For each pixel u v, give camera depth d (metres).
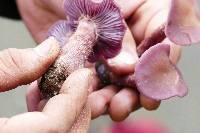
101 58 0.45
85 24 0.42
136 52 0.45
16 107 0.84
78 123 0.38
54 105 0.35
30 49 0.38
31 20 0.62
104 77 0.47
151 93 0.38
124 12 0.50
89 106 0.38
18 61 0.37
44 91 0.40
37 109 0.42
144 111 0.78
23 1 0.61
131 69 0.44
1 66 0.37
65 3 0.43
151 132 0.67
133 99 0.46
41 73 0.38
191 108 0.84
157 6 0.50
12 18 0.70
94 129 0.73
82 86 0.36
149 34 0.48
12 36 0.97
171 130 0.81
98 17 0.42
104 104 0.45
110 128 0.67
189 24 0.35
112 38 0.43
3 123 0.34
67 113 0.35
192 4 0.35
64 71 0.39
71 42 0.41
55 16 0.60
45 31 0.62
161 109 0.82
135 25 0.52
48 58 0.38
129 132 0.66
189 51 0.91
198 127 0.82
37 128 0.34
